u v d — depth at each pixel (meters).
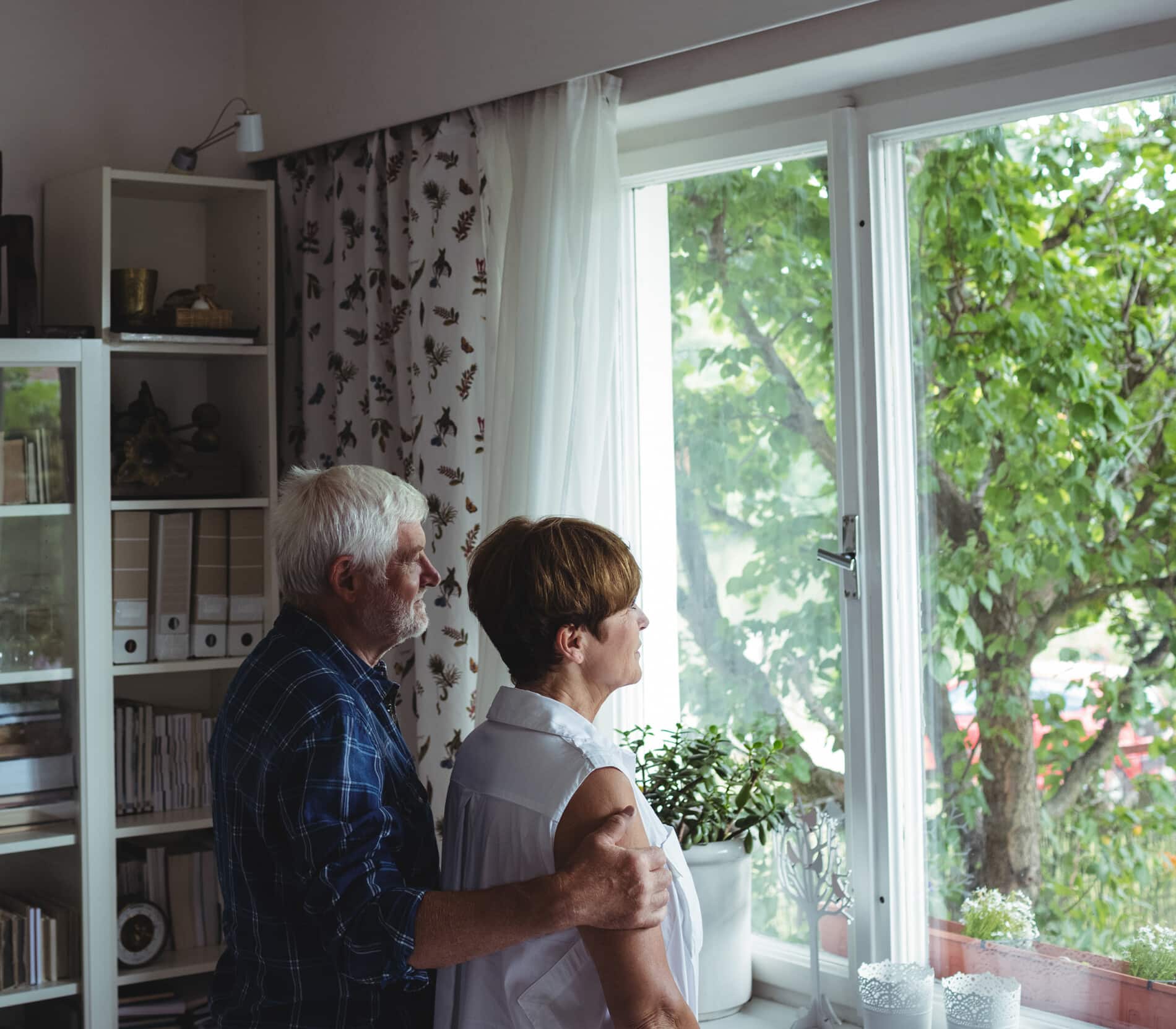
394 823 1.60
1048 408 2.29
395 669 3.05
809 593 2.63
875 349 2.45
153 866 3.07
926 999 2.24
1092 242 2.23
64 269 3.07
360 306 3.14
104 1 3.24
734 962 2.57
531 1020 1.48
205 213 3.42
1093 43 2.17
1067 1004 2.29
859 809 2.49
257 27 3.40
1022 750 2.34
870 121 2.45
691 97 2.54
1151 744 2.18
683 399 2.85
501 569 1.60
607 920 1.40
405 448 3.00
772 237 2.67
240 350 3.11
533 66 2.68
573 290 2.62
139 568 2.97
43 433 2.81
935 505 2.44
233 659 3.08
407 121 2.96
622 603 1.60
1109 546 2.22
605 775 1.48
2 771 2.78
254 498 3.18
